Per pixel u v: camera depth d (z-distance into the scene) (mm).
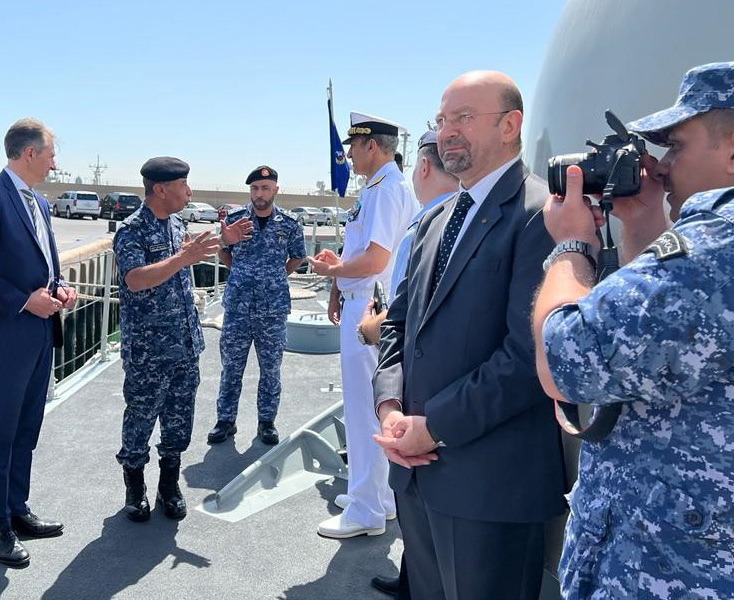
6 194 2541
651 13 1493
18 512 2691
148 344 2760
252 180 3982
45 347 2689
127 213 34031
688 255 856
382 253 2676
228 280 4035
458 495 1593
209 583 2414
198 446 3803
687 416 906
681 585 907
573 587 1055
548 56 2014
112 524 2830
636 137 1133
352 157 2834
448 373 1637
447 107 1655
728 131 957
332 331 6000
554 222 1147
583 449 1122
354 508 2785
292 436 3400
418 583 1885
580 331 930
